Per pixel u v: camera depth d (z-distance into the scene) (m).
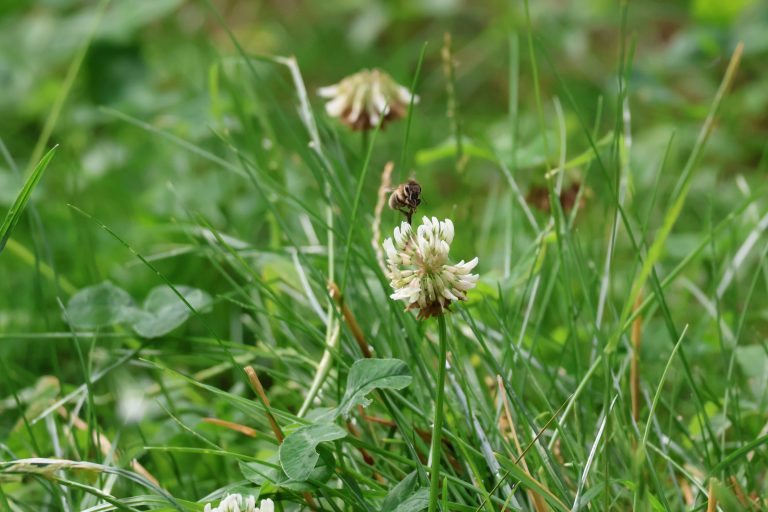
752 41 1.37
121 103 1.28
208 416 0.79
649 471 0.72
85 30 1.37
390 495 0.68
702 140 0.75
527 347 0.80
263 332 0.83
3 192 1.03
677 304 0.91
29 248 0.98
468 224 0.88
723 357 0.78
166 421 0.78
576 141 1.26
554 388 0.77
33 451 0.75
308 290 0.79
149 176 1.16
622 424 0.73
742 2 1.37
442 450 0.73
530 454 0.72
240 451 0.76
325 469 0.69
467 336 0.78
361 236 0.78
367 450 0.73
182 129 1.11
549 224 0.80
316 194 0.97
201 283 0.91
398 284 0.66
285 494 0.70
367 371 0.69
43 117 1.30
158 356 0.80
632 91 1.19
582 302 0.79
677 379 0.77
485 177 1.25
